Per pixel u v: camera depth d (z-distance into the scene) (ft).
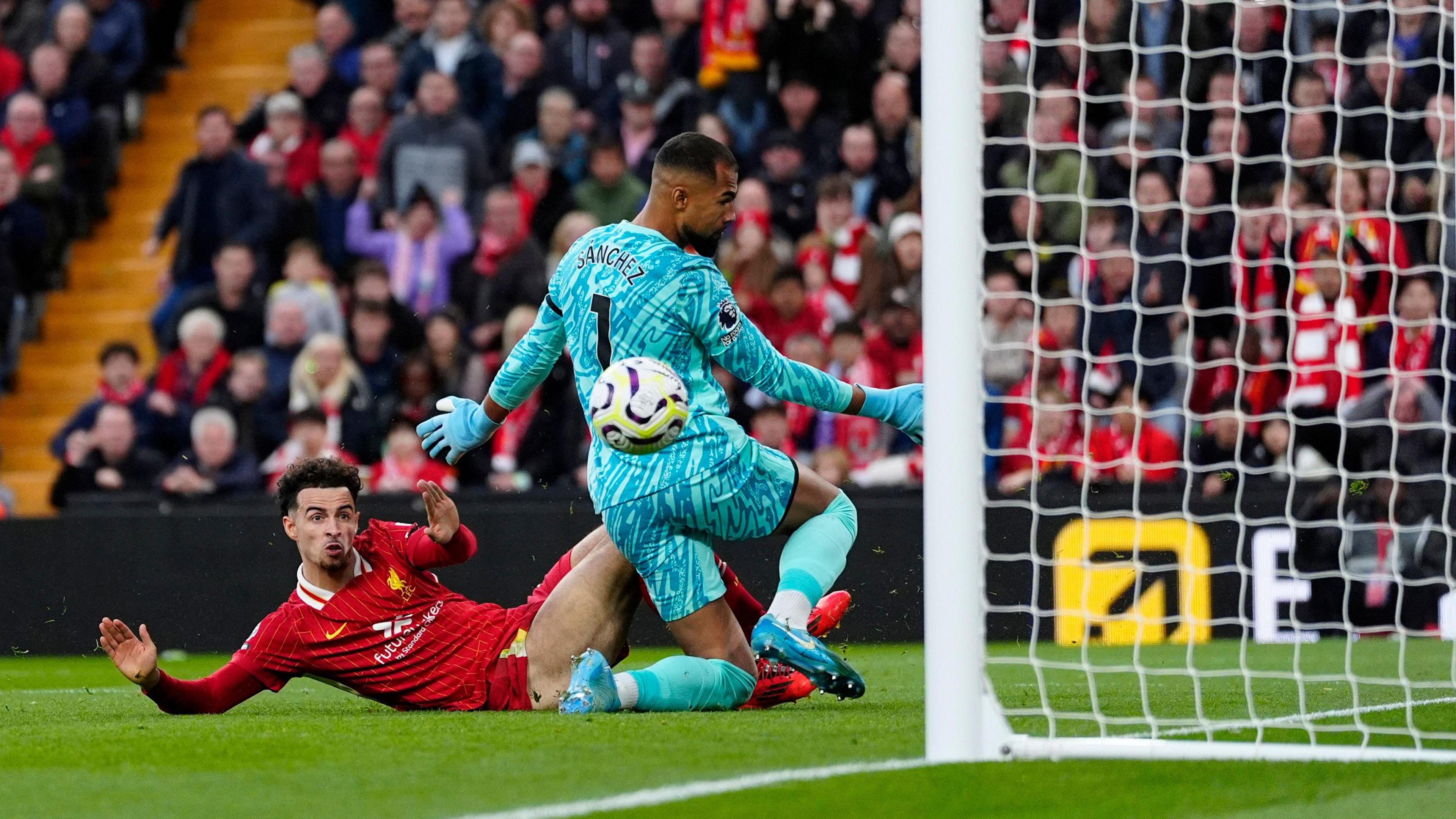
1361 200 109.81
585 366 53.47
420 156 128.77
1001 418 107.14
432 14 139.95
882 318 114.93
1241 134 116.06
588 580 56.08
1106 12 120.98
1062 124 119.44
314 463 55.06
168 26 161.79
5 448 141.49
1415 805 35.99
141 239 151.74
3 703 67.31
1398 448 101.91
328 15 142.61
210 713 55.06
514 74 134.00
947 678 42.01
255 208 131.23
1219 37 118.73
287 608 55.93
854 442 110.63
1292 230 106.93
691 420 51.93
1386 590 98.73
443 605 57.11
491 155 133.39
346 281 129.59
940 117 42.93
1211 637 98.43
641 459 52.03
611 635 56.24
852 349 111.24
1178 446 104.73
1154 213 110.52
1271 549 98.89
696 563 53.42
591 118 132.87
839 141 126.21
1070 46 121.49
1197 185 113.70
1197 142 116.88
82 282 149.18
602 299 52.54
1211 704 58.54
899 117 124.06
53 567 107.65
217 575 106.83
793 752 43.27
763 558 101.86
